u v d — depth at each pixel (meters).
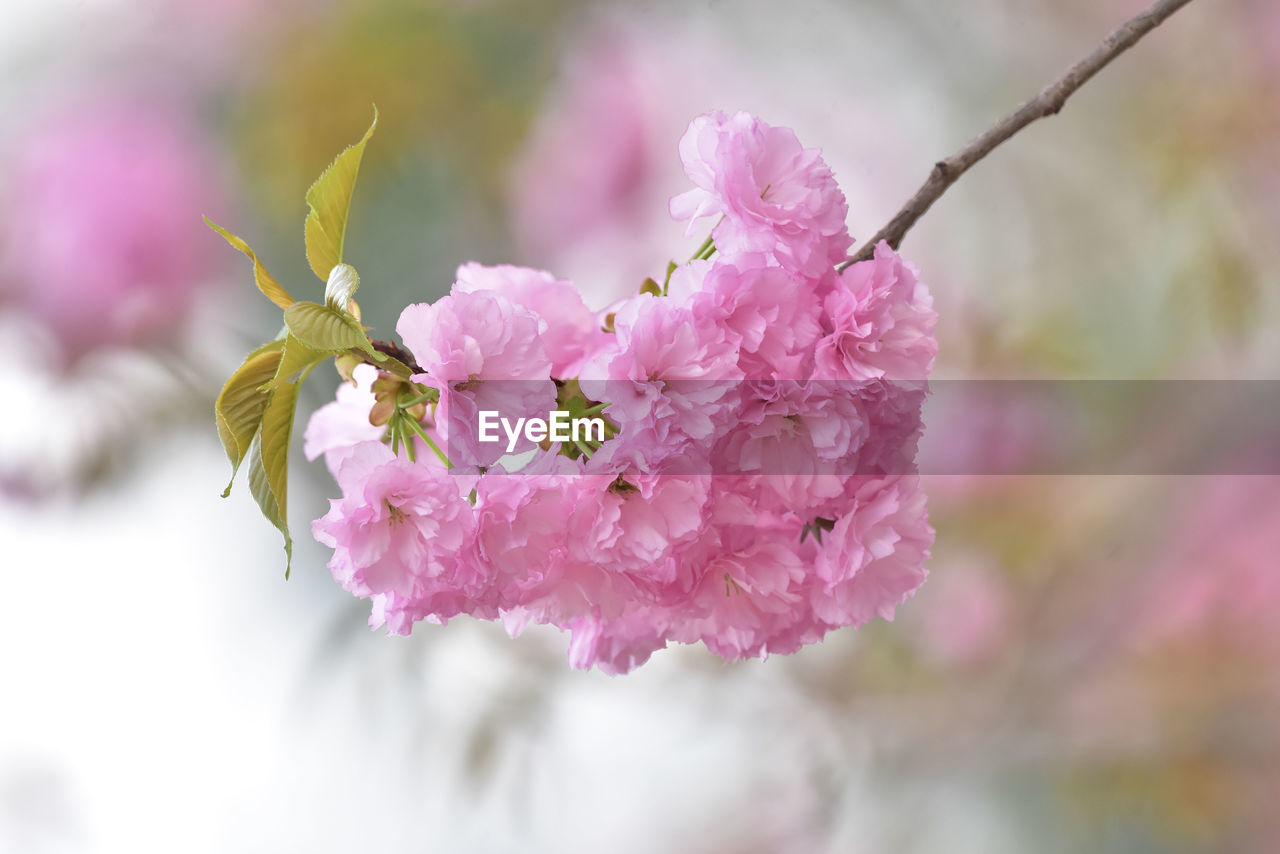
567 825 1.28
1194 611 1.34
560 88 1.17
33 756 1.32
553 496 0.71
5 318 1.09
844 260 0.75
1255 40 1.34
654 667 1.30
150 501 1.23
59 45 1.13
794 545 0.76
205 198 1.12
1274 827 1.31
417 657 1.18
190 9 1.11
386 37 1.10
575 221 1.19
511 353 0.71
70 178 1.09
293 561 1.31
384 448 0.71
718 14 1.28
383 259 1.16
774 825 1.34
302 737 1.29
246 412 0.71
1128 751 1.34
